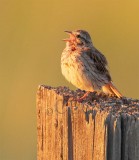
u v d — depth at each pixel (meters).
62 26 20.36
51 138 9.62
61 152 9.38
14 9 20.58
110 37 21.03
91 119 8.77
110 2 22.89
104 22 21.78
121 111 9.09
